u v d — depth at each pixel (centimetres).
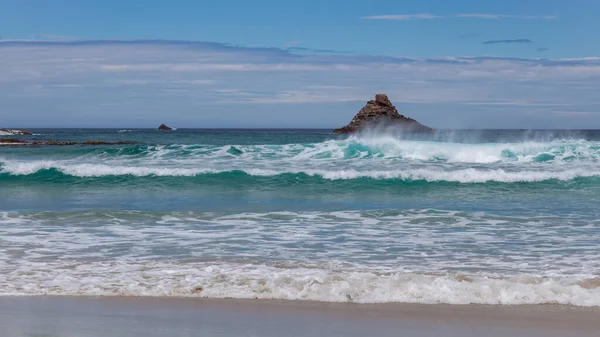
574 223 1270
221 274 808
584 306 661
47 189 1895
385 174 1998
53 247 1006
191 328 588
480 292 703
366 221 1292
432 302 677
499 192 1812
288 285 740
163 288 732
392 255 951
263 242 1059
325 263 888
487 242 1062
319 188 1886
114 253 959
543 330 586
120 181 2002
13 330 571
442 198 1712
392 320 616
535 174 1997
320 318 623
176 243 1047
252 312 644
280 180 1981
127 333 570
